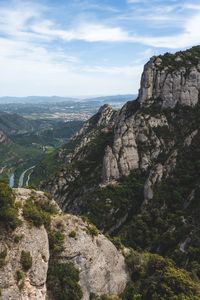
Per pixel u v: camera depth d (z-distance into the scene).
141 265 74.75
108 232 127.19
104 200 134.50
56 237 62.34
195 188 121.75
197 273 89.06
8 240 52.53
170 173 131.38
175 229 111.94
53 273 59.50
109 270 67.94
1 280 49.25
